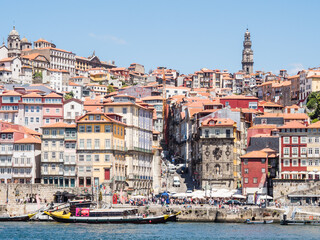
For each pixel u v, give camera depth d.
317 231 180.38
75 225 193.38
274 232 177.88
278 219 199.25
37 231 179.00
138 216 197.25
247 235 172.50
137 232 177.38
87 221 197.50
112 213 198.38
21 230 181.12
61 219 199.75
